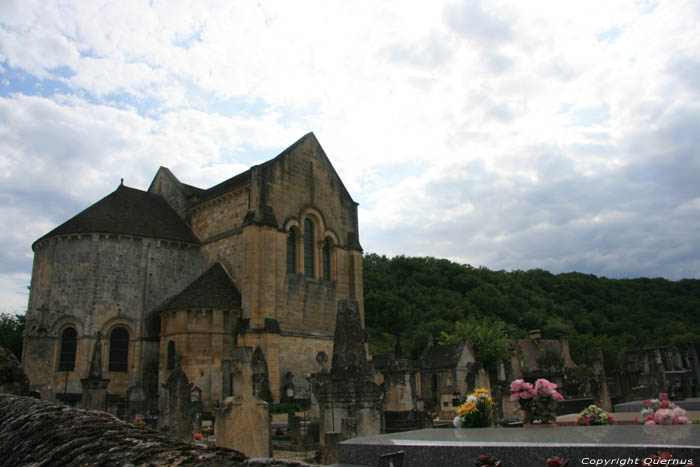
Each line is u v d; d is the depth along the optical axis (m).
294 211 45.28
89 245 42.81
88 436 5.39
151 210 49.50
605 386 34.09
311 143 48.81
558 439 7.95
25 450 5.54
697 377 43.12
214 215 47.34
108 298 42.03
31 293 45.22
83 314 41.25
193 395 34.88
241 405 17.44
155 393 40.94
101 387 29.03
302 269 44.56
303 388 41.56
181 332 38.47
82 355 40.34
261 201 42.59
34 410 6.48
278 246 42.72
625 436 7.93
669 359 53.19
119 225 44.41
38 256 45.38
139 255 44.25
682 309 128.50
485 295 123.19
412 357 86.25
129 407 36.03
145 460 4.66
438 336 90.38
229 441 16.78
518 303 124.88
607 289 143.00
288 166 45.69
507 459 7.70
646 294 139.75
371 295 107.81
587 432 8.84
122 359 41.72
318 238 47.31
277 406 36.03
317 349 43.97
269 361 38.78
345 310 22.23
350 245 50.12
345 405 19.62
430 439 9.02
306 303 44.16
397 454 7.66
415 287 122.31
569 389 40.62
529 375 51.69
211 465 4.54
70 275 42.28
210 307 39.12
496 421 26.77
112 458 4.78
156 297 44.19
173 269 45.88
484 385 38.72
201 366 38.00
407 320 102.56
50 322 41.47
